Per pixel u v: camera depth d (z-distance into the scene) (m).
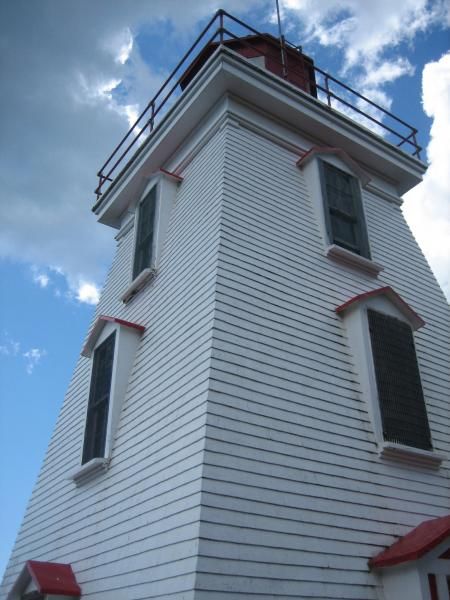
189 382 8.20
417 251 13.17
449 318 12.41
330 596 7.14
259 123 11.93
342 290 10.59
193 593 6.17
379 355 9.74
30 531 11.62
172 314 9.77
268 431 7.85
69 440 11.74
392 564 7.52
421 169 14.11
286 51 14.62
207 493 6.86
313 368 9.02
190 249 10.24
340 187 12.02
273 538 7.06
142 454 8.58
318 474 8.00
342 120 12.81
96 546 8.74
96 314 13.63
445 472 9.62
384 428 9.09
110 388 10.09
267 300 9.20
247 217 10.06
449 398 10.81
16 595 9.50
